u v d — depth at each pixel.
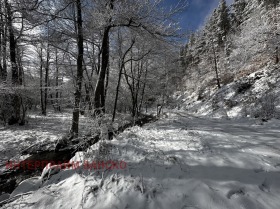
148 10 7.87
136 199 2.99
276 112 10.67
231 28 36.97
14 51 12.31
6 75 12.86
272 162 3.75
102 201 3.10
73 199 3.29
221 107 19.31
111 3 7.91
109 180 3.55
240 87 19.64
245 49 22.25
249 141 5.52
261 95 14.59
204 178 3.25
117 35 12.82
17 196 3.64
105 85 14.44
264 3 23.86
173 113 26.48
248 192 2.89
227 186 3.00
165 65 17.69
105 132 5.27
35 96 16.53
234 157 4.03
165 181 3.29
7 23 10.40
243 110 13.68
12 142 8.80
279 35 15.88
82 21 8.90
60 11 8.47
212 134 6.87
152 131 7.97
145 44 12.52
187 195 2.91
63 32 9.34
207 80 34.44
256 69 22.17
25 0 7.76
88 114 5.66
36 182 4.15
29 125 12.82
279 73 16.28
